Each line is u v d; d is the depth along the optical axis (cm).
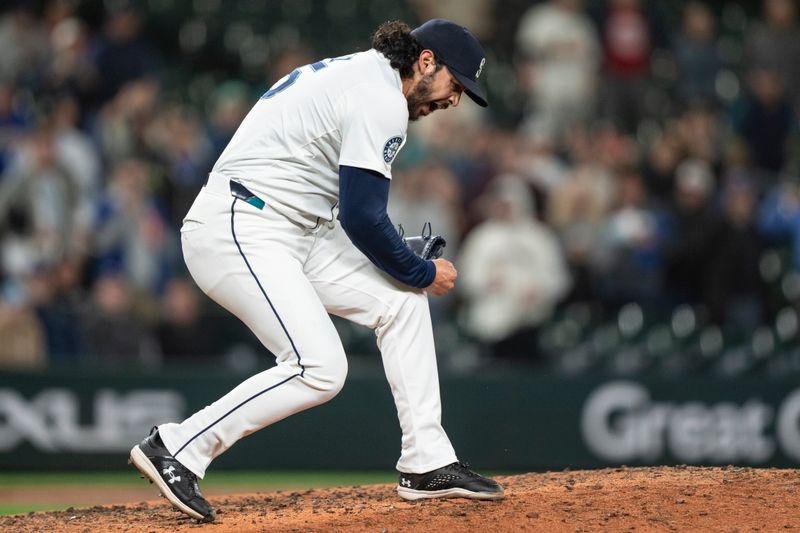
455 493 1518
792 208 4000
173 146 3625
